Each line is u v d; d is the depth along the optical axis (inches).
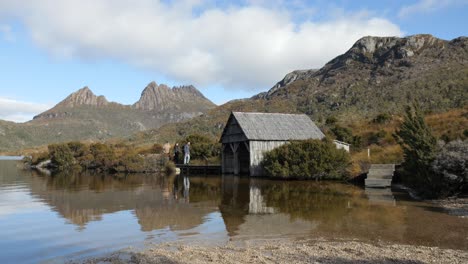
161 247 384.2
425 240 407.8
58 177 1300.4
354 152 1312.7
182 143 1876.2
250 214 558.3
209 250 371.6
